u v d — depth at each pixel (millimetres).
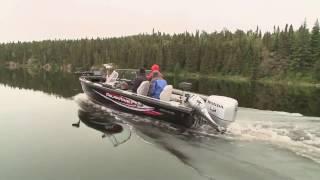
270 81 55688
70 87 17641
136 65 69500
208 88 24109
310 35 57375
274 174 4738
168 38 88250
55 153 5883
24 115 9250
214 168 5043
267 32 70375
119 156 5723
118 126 7805
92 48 78438
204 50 66688
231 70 61375
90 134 7156
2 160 5531
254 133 6844
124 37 92688
